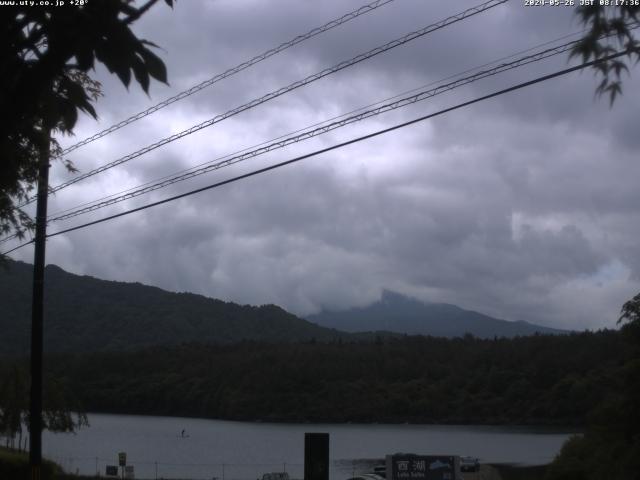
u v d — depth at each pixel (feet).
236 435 302.25
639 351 102.63
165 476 184.85
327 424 343.87
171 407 364.79
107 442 278.67
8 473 70.49
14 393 112.98
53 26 13.74
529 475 169.07
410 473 101.91
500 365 336.08
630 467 94.58
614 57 15.60
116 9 13.47
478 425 309.42
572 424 287.89
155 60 13.55
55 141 26.27
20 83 14.06
